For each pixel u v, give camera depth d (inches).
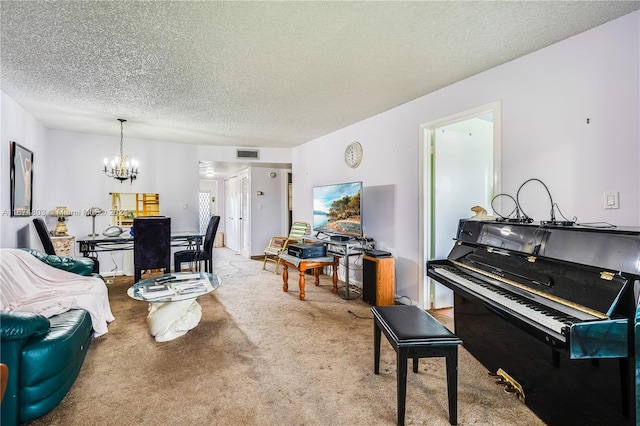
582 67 81.4
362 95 127.8
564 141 85.1
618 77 75.2
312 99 132.1
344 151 180.1
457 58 95.6
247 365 87.6
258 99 131.6
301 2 67.7
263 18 73.7
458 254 95.1
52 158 181.5
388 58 95.0
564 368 60.6
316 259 154.1
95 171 194.5
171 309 107.4
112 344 100.7
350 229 152.2
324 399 72.5
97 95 124.8
